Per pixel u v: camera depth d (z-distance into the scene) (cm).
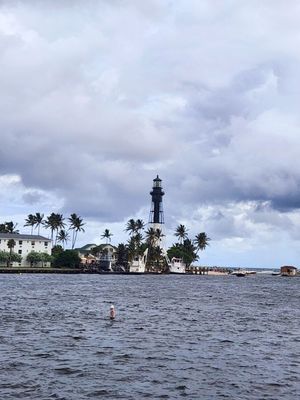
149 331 4678
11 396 2417
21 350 3553
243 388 2667
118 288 12281
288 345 4072
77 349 3644
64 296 9138
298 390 2655
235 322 5584
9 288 11162
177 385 2708
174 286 14300
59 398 2403
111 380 2773
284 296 11212
